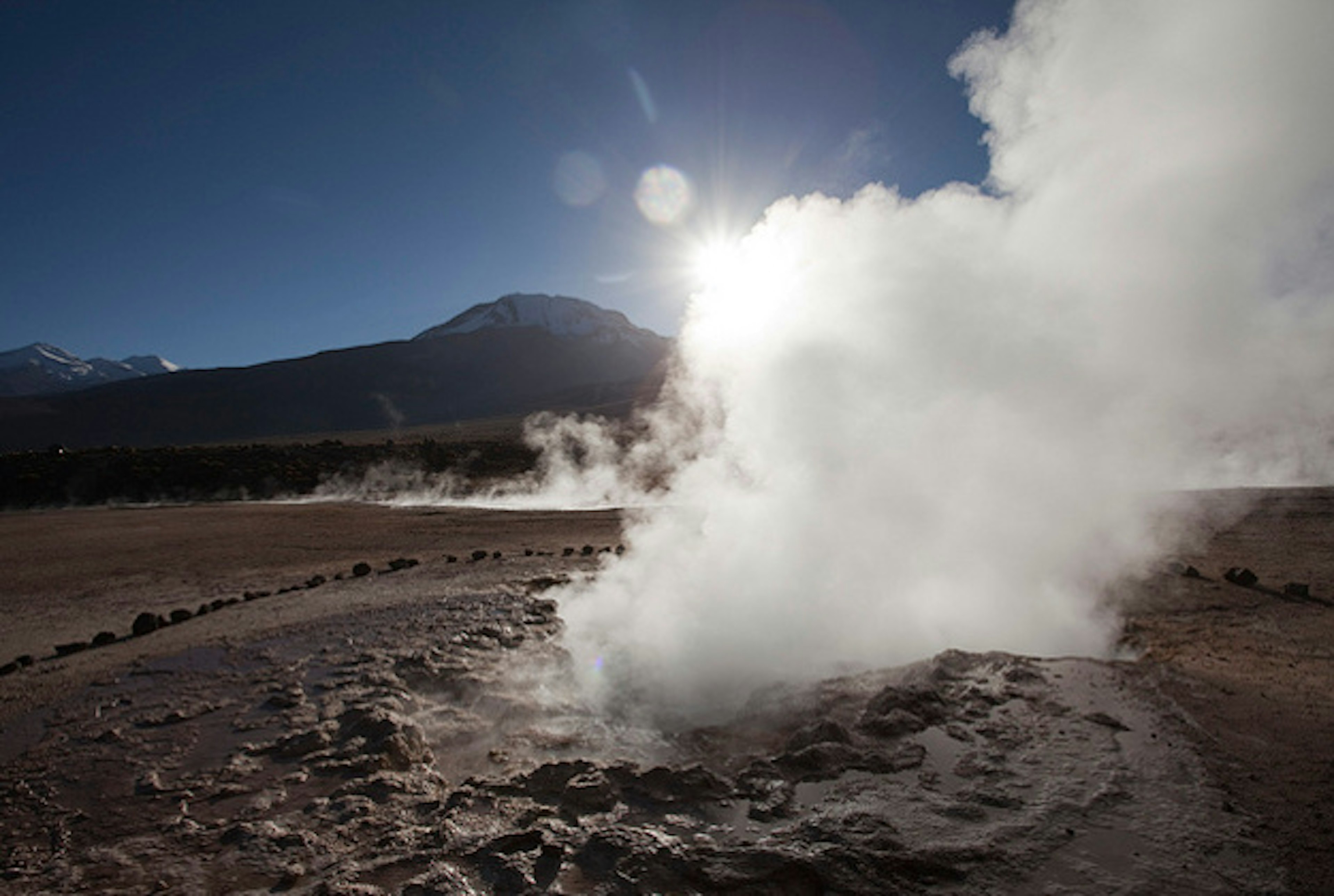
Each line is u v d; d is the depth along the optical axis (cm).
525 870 321
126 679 678
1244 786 366
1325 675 538
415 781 443
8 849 377
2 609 1088
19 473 3328
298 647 758
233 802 419
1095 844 324
